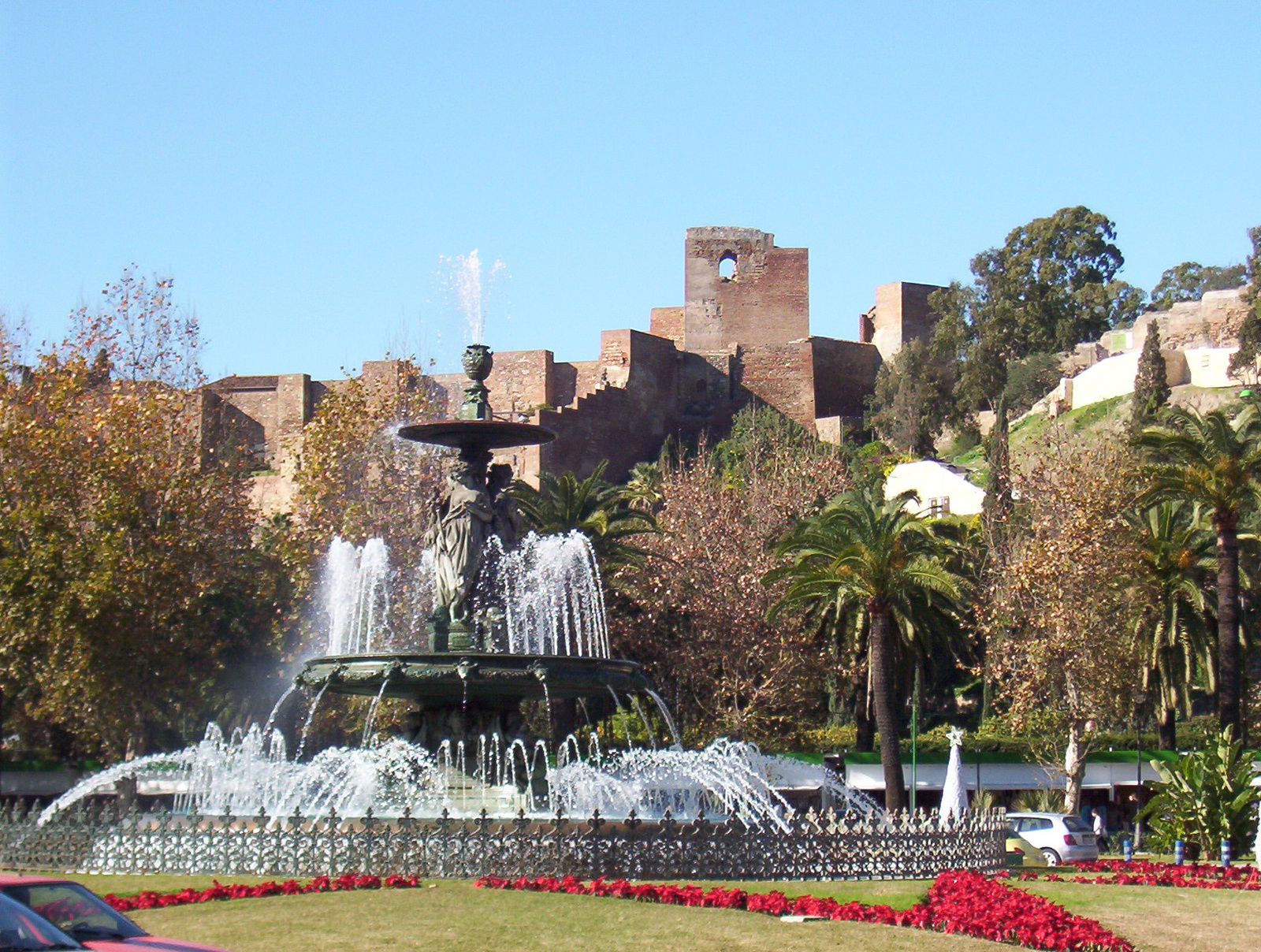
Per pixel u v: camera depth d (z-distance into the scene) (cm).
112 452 3688
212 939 1305
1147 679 4175
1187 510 4341
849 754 4616
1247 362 8231
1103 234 11319
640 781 2522
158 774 3884
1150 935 1543
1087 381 8944
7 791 4825
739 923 1428
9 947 941
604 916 1438
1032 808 4394
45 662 3809
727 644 4862
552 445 7925
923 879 1953
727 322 10088
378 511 4297
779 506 5569
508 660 1983
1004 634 4297
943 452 9331
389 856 1727
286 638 4416
